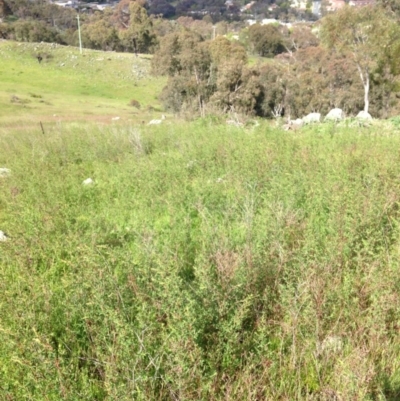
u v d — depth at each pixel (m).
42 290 3.47
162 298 3.13
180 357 2.61
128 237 4.98
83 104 50.94
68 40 89.06
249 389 2.57
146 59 73.94
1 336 2.93
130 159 8.41
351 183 5.18
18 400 2.54
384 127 11.09
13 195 6.39
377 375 2.71
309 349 2.93
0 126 25.89
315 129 10.63
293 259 3.71
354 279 3.49
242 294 3.37
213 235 4.14
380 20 29.92
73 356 2.88
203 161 7.57
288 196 5.18
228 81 40.44
